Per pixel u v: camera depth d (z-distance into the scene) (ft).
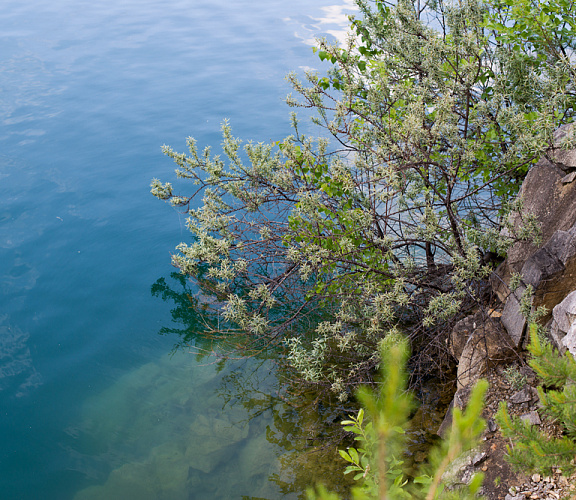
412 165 19.21
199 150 43.29
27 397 23.53
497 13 22.99
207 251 25.48
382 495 4.96
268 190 28.68
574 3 19.71
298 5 87.25
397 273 21.03
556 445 9.36
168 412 22.40
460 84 20.83
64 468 19.88
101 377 24.59
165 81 58.54
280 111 49.32
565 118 21.30
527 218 18.03
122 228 35.42
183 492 18.43
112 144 45.44
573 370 9.49
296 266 26.68
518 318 17.95
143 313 28.89
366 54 24.98
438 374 21.59
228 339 26.66
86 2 94.38
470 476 14.92
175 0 94.63
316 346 21.09
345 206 24.43
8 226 35.78
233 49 67.36
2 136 47.34
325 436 19.83
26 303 29.55
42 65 64.23
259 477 18.49
